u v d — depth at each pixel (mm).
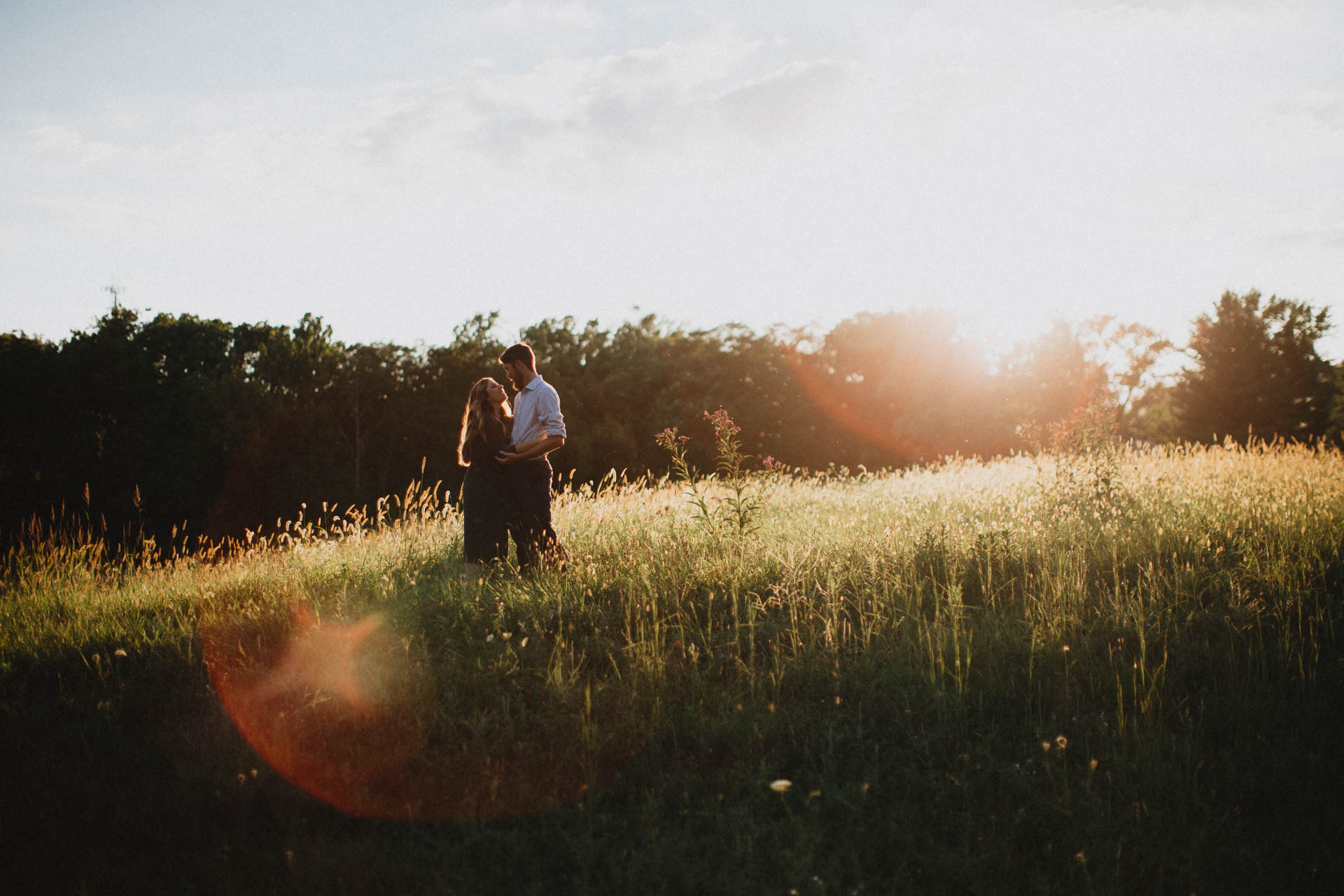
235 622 4430
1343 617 3891
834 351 48688
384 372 37969
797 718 3295
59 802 2912
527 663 3723
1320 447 9570
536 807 2789
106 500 28484
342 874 2465
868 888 2385
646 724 3215
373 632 4082
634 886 2369
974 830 2623
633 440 38875
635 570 4785
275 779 3006
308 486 32219
